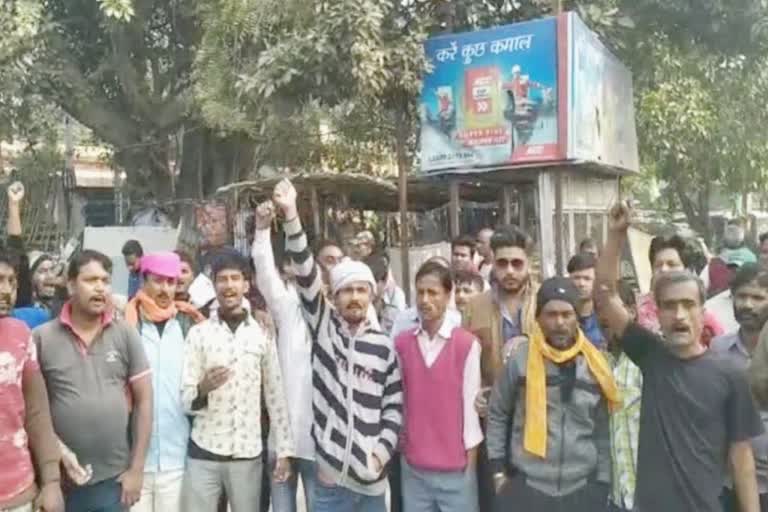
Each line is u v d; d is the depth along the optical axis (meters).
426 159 10.58
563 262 10.60
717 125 17.48
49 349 4.60
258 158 16.84
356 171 15.93
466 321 5.29
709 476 3.78
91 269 4.62
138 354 4.81
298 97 11.22
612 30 11.98
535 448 4.37
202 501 5.10
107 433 4.63
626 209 4.07
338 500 4.92
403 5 11.16
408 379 4.85
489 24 11.85
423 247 12.03
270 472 5.36
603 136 11.01
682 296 3.81
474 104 10.23
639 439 3.97
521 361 4.53
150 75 16.66
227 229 12.73
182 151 16.78
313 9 10.73
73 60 15.81
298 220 5.04
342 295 4.84
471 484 4.82
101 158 19.69
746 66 13.97
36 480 4.18
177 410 5.17
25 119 15.79
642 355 4.01
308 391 5.27
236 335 5.16
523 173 10.63
